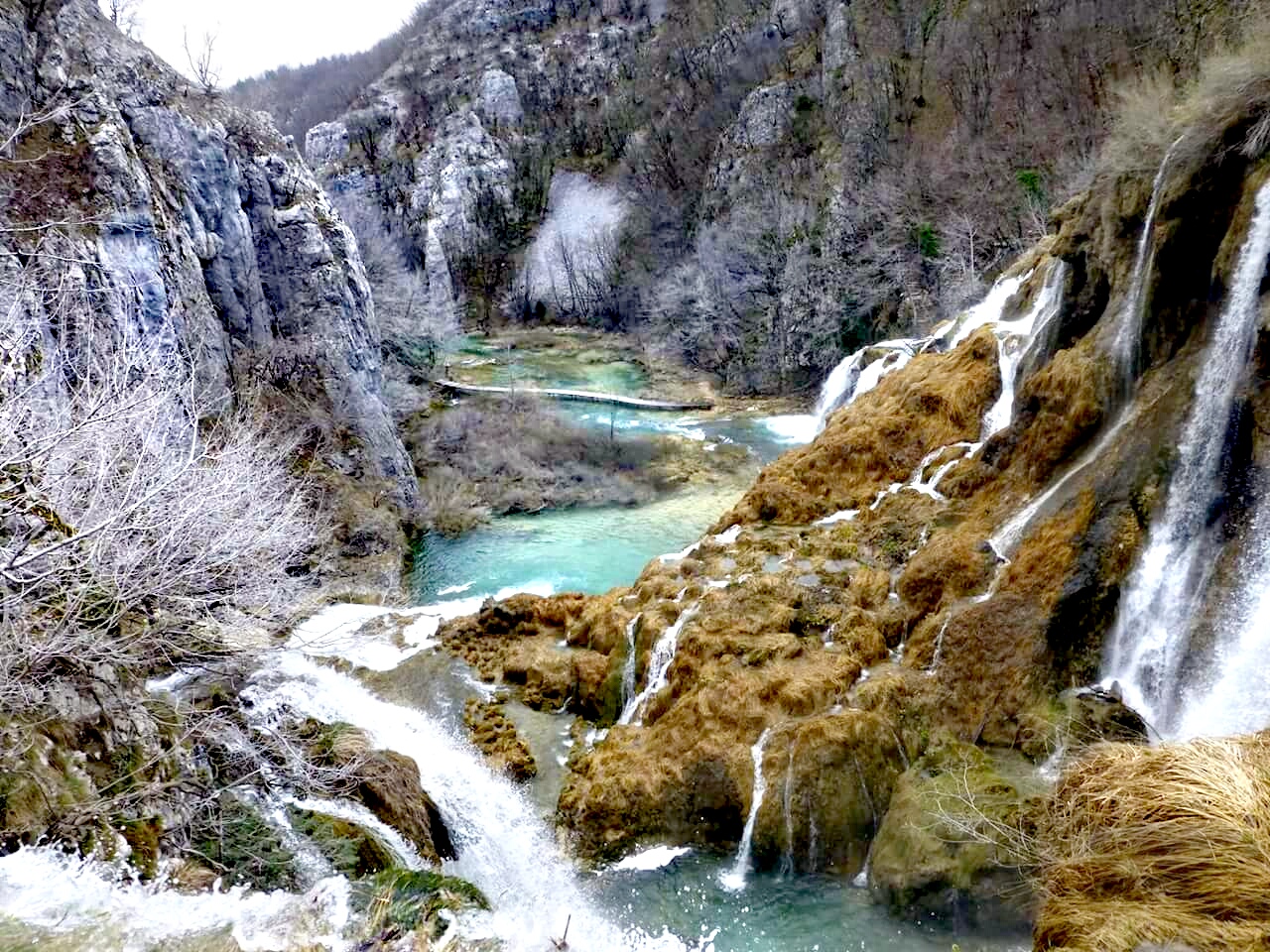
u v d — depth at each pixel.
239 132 27.33
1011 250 35.06
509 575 22.77
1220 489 11.68
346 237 29.56
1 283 9.76
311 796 9.87
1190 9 34.78
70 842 6.36
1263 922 4.53
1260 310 11.60
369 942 5.93
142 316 19.19
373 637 17.78
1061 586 12.65
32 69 20.69
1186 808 5.23
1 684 6.30
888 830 11.04
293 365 25.86
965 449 17.52
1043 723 11.62
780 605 14.60
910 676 13.06
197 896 6.27
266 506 11.28
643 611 15.60
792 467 19.19
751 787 11.88
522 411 36.88
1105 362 14.19
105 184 20.02
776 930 10.41
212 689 10.81
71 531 7.45
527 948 6.28
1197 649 11.12
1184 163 13.30
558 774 13.66
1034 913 9.23
